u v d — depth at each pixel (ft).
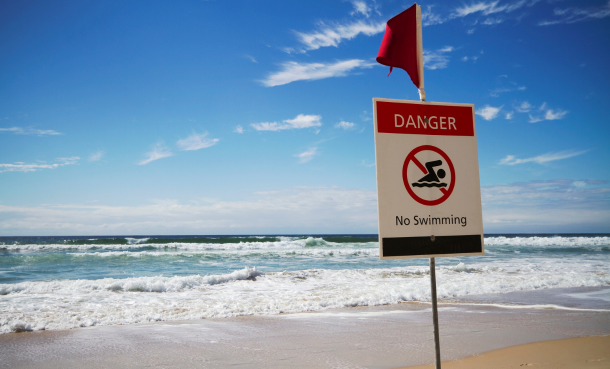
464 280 37.55
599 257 67.62
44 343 16.83
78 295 29.81
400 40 8.82
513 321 20.61
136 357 14.62
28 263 59.16
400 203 7.88
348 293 30.63
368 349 15.34
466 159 8.50
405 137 8.11
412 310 24.26
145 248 95.61
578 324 19.83
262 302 26.96
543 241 119.34
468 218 8.32
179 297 29.40
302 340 16.90
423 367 12.98
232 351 15.28
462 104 8.67
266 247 101.14
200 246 96.99
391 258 7.66
